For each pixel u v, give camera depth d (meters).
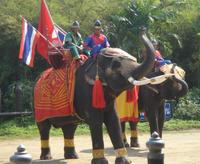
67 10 25.98
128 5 26.78
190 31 29.02
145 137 18.53
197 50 28.77
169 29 28.67
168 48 26.78
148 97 14.21
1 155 13.93
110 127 10.84
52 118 12.08
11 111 23.39
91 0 26.58
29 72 25.45
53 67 12.18
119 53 10.55
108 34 26.02
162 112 14.72
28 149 15.11
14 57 25.00
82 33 24.89
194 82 28.98
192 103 25.11
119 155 10.70
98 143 10.70
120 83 10.27
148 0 26.91
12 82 25.39
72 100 11.27
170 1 29.47
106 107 10.78
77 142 16.84
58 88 11.66
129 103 14.50
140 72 9.97
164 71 13.51
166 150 14.05
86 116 10.96
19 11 24.27
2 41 24.05
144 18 26.52
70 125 12.49
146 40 9.94
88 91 10.83
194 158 12.39
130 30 26.20
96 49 11.00
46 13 13.39
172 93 13.86
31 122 21.58
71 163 11.95
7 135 19.23
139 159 12.52
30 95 23.22
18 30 23.59
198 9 29.83
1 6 24.48
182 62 29.23
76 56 11.40
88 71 10.95
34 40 12.96
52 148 15.25
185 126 21.73
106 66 10.53
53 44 12.34
